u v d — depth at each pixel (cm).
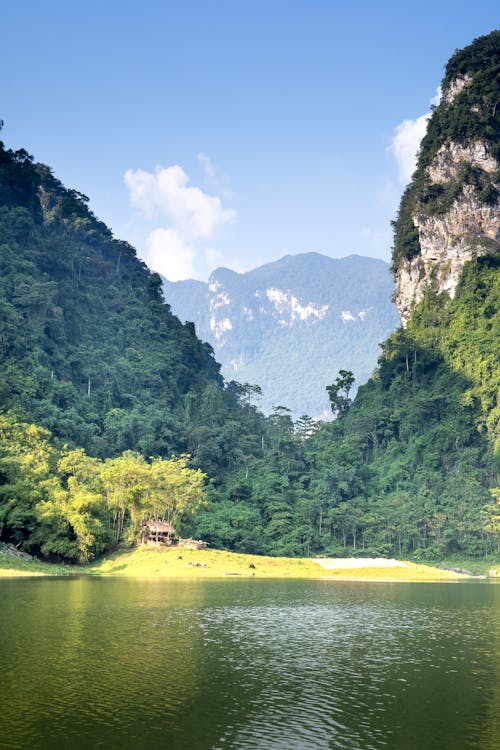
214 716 3778
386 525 19575
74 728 3538
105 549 13625
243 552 16925
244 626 6694
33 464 13975
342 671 4872
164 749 3275
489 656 5447
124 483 14012
